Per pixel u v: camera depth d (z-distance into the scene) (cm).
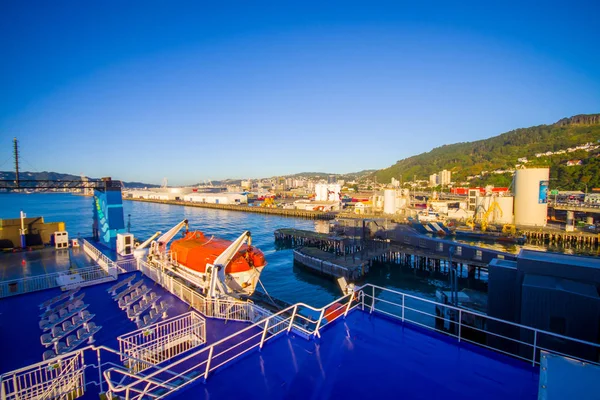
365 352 785
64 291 1902
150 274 2161
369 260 5181
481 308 2645
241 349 1273
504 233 7550
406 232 6069
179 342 1307
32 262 2559
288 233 7512
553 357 529
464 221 9531
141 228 9050
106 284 2039
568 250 6438
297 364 739
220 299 1628
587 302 1241
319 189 16038
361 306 1066
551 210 9588
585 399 418
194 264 2148
